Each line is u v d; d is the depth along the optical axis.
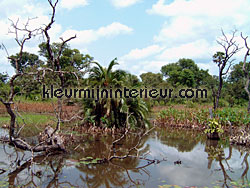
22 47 8.05
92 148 10.42
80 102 16.67
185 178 6.87
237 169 7.75
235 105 36.34
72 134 12.70
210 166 8.06
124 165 8.03
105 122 15.33
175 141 12.35
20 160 8.02
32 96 26.86
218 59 19.75
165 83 39.47
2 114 19.47
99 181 6.65
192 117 17.55
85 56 34.41
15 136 8.62
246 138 11.39
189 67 63.78
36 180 6.63
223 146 11.20
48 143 9.53
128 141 12.18
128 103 16.11
